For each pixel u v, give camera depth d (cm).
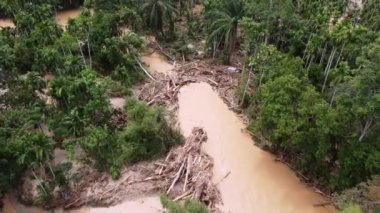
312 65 4959
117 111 4706
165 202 3291
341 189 3631
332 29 4856
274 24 5678
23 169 3891
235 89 5388
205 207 3409
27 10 6562
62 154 4209
